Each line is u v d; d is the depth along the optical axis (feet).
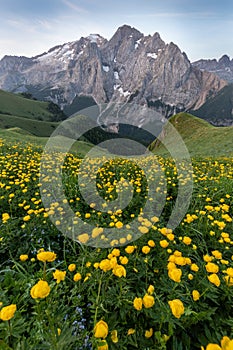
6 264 9.68
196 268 7.27
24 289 7.36
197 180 21.84
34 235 11.14
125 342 5.89
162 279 7.57
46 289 4.88
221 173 26.45
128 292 7.08
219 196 17.85
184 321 6.17
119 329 6.25
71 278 8.23
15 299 6.66
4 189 17.47
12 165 26.86
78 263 8.97
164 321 5.89
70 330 5.08
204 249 10.71
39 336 5.22
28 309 7.06
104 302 6.72
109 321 6.37
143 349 5.72
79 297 7.10
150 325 6.54
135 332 6.32
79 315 6.70
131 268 8.29
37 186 18.92
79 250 10.30
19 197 16.62
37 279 7.66
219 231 11.69
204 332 6.66
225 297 7.36
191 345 6.48
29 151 40.78
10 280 7.57
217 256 8.05
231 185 19.89
